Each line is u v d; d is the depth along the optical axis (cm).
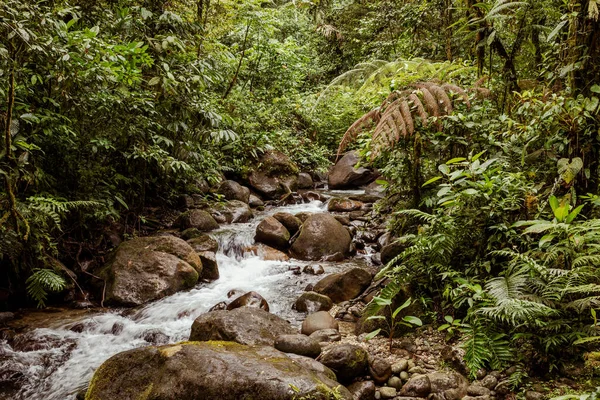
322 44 1245
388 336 284
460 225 279
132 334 329
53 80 355
